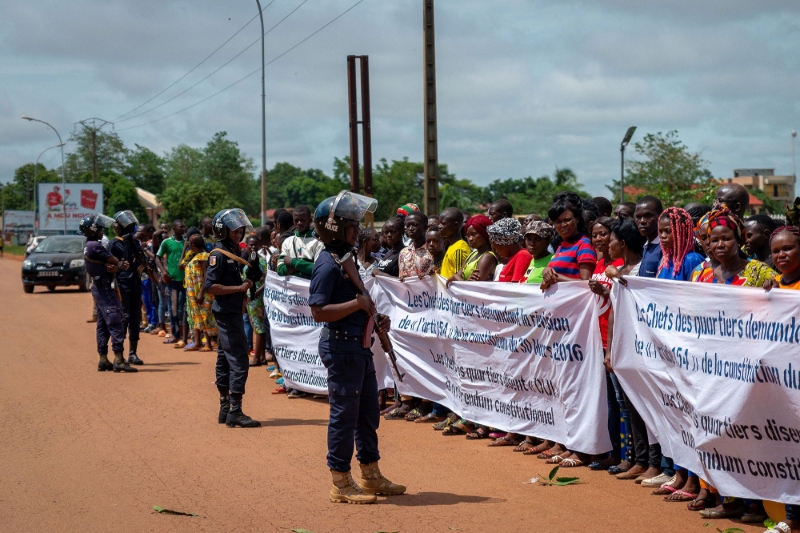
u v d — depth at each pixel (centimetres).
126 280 1197
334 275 572
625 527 502
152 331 1644
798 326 459
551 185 7300
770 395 473
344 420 567
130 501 577
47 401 945
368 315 582
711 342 511
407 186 7406
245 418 810
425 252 852
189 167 9494
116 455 704
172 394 986
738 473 494
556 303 663
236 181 9019
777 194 10031
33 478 637
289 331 966
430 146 1703
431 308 825
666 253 610
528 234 724
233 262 813
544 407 686
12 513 554
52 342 1481
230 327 809
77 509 561
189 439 761
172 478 632
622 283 595
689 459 538
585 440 641
